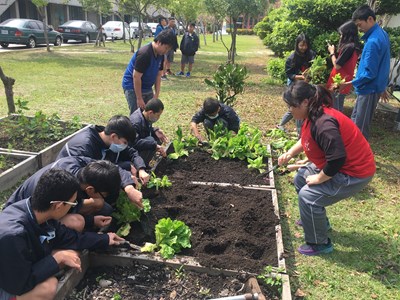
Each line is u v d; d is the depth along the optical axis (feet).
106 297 9.91
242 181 16.78
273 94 37.86
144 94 19.70
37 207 8.61
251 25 213.87
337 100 22.25
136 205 12.32
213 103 18.76
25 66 49.80
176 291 10.19
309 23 29.40
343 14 27.43
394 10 27.30
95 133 13.23
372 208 15.97
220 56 77.36
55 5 125.80
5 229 8.23
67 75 44.98
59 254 9.44
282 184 17.62
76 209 11.28
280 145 20.68
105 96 33.99
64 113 27.43
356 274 11.91
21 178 16.26
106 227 12.31
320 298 10.85
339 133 11.25
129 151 15.02
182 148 19.07
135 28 120.88
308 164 13.82
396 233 14.19
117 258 10.94
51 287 8.98
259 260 11.53
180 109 29.63
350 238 13.80
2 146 18.72
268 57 77.36
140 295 10.03
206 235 12.75
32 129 20.07
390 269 12.26
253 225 13.34
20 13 113.29
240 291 10.21
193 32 46.88
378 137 25.20
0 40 71.67
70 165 11.44
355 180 11.90
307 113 11.58
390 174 19.49
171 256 11.02
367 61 18.67
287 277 10.48
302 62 23.32
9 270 8.24
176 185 15.80
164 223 11.50
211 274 10.76
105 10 79.97
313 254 12.72
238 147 18.80
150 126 17.66
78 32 96.07
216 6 49.24
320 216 12.22
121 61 61.46
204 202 14.62
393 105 33.40
